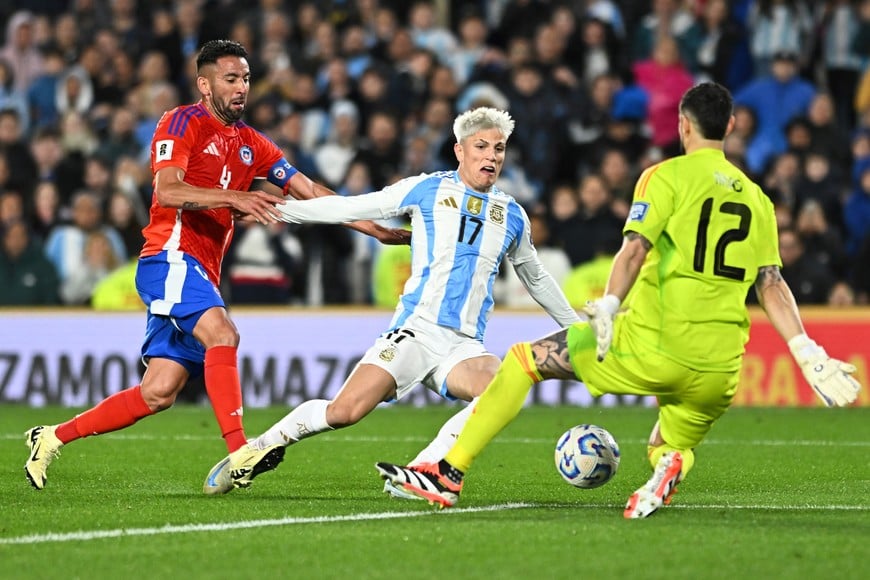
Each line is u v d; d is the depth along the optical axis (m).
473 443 22.30
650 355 21.19
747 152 59.72
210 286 26.11
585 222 52.47
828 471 30.50
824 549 18.91
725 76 64.19
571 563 17.89
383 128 55.94
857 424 43.38
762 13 64.00
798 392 50.88
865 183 56.19
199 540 19.72
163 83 63.44
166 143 25.86
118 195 55.28
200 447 35.66
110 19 70.19
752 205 21.34
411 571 17.41
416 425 43.31
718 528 20.77
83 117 62.81
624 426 42.56
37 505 23.73
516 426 42.28
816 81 64.75
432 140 58.22
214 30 66.81
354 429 41.72
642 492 22.02
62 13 73.69
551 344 22.03
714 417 22.09
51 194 57.16
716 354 21.14
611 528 20.73
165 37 65.88
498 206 25.92
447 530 20.55
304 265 53.59
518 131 58.75
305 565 17.83
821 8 65.50
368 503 24.27
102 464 31.36
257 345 52.66
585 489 26.91
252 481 27.39
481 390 24.75
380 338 25.30
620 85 61.62
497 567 17.64
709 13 64.50
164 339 26.50
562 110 59.59
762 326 51.31
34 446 26.36
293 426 24.83
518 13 65.75
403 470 22.30
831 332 51.25
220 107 26.48
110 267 55.03
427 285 25.47
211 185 26.67
